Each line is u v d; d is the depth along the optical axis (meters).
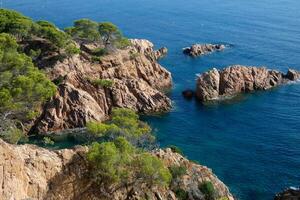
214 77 121.06
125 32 192.50
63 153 54.91
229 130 103.69
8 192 43.62
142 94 113.19
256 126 105.81
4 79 73.81
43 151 54.00
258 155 92.19
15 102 72.31
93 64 117.75
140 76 126.75
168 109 113.44
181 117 109.69
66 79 107.94
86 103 102.69
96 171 55.19
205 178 68.12
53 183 51.88
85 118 100.50
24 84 71.75
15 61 78.56
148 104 112.19
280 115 111.25
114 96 110.50
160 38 183.12
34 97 74.56
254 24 197.62
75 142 93.62
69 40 120.88
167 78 130.75
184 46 171.12
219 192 67.38
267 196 76.75
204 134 101.50
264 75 127.50
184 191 62.72
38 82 76.56
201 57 156.12
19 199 44.94
